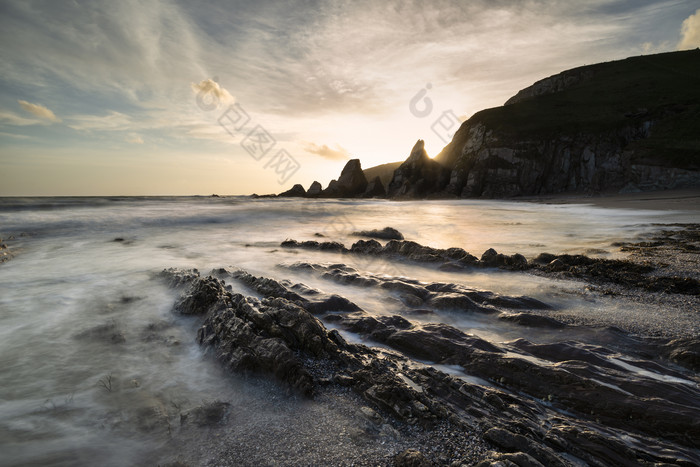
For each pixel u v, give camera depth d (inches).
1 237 762.2
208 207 1656.0
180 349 250.7
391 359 226.8
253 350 224.4
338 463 144.7
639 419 167.2
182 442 158.1
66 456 149.6
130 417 175.6
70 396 193.0
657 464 141.2
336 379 206.4
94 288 385.7
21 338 263.9
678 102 2500.0
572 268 450.0
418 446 153.8
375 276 403.9
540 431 159.8
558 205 1683.1
